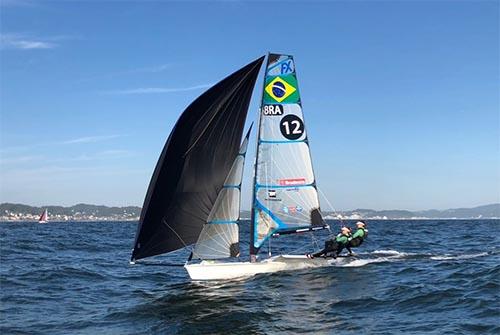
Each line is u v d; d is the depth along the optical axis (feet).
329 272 60.08
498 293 45.57
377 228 248.32
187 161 54.95
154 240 54.95
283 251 96.58
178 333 37.50
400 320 38.65
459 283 51.37
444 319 38.22
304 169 63.93
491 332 34.19
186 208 55.62
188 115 54.03
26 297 52.24
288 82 63.62
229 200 57.67
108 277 66.33
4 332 38.45
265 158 62.54
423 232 187.52
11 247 113.70
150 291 55.06
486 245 107.34
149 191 54.54
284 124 63.36
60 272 69.62
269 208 62.39
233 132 57.21
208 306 45.52
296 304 45.21
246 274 59.21
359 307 43.47
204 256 57.26
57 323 41.27
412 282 53.11
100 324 40.86
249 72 56.54
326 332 36.40
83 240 149.38
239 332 37.22
